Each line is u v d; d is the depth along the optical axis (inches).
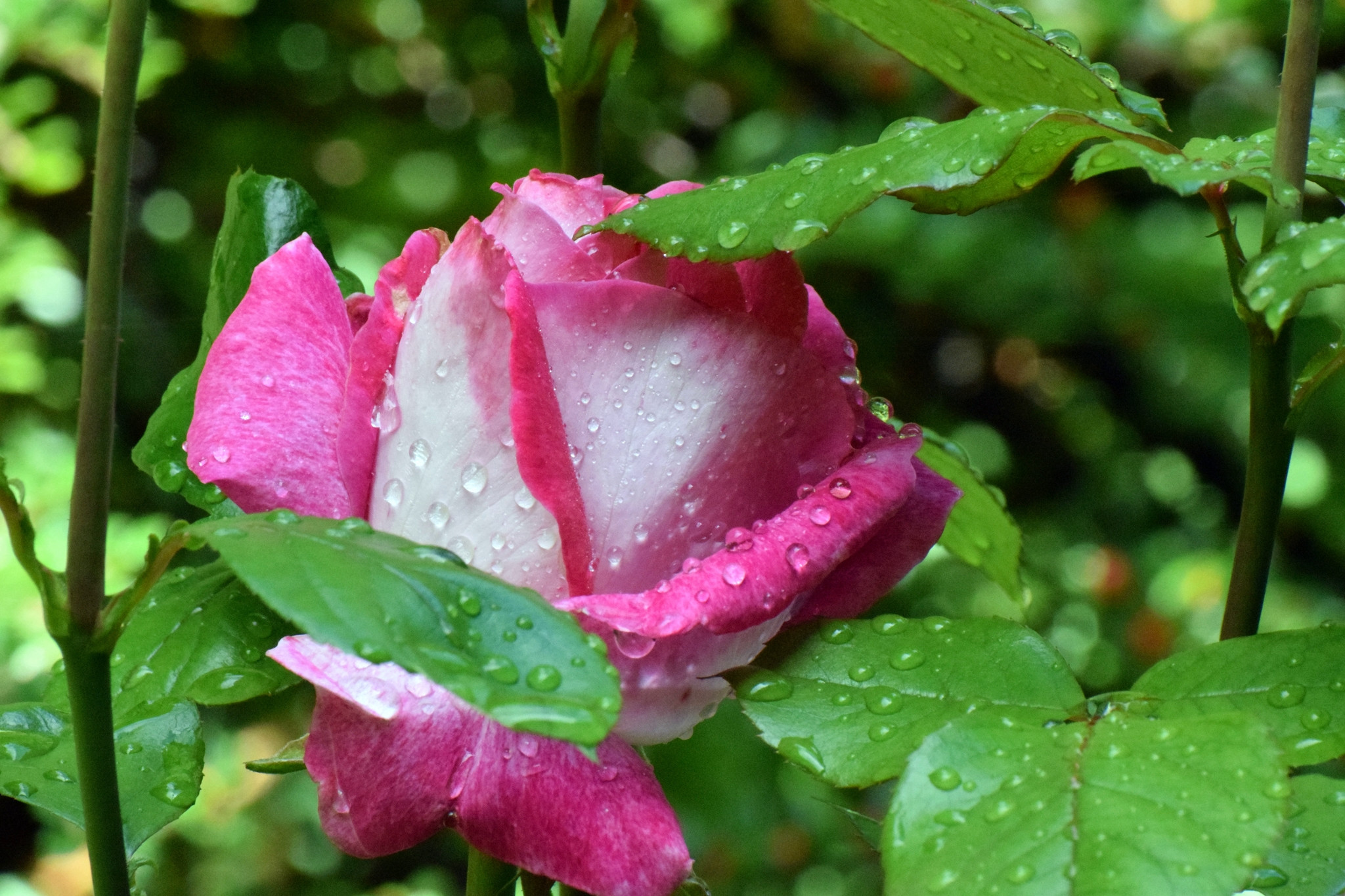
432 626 17.5
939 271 70.0
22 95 70.6
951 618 19.6
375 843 18.9
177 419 21.7
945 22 20.6
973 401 79.0
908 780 18.1
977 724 18.3
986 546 23.6
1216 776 17.8
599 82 22.1
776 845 61.8
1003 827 17.8
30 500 57.1
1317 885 18.9
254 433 19.8
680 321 19.5
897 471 20.0
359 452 19.7
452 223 84.8
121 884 18.9
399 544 18.0
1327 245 18.2
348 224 85.4
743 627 19.0
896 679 19.3
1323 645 19.0
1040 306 71.3
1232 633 20.3
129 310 79.2
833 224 18.8
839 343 20.7
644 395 19.5
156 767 20.2
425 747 19.0
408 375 19.6
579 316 19.5
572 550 19.1
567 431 19.5
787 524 19.5
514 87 89.0
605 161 84.2
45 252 71.1
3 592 54.4
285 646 19.0
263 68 87.0
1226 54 73.7
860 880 63.1
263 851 75.6
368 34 87.9
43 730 20.5
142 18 18.2
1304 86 19.5
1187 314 70.7
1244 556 20.2
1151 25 73.1
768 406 19.7
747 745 63.9
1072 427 79.2
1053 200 70.1
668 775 62.5
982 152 18.7
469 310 19.3
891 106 76.9
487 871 20.6
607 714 17.2
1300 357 63.5
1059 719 18.9
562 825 18.9
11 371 67.5
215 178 85.0
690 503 19.6
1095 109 21.1
